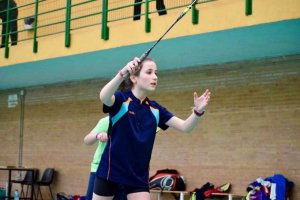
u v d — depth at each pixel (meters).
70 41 12.59
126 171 4.20
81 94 16.03
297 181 11.14
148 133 4.27
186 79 13.48
